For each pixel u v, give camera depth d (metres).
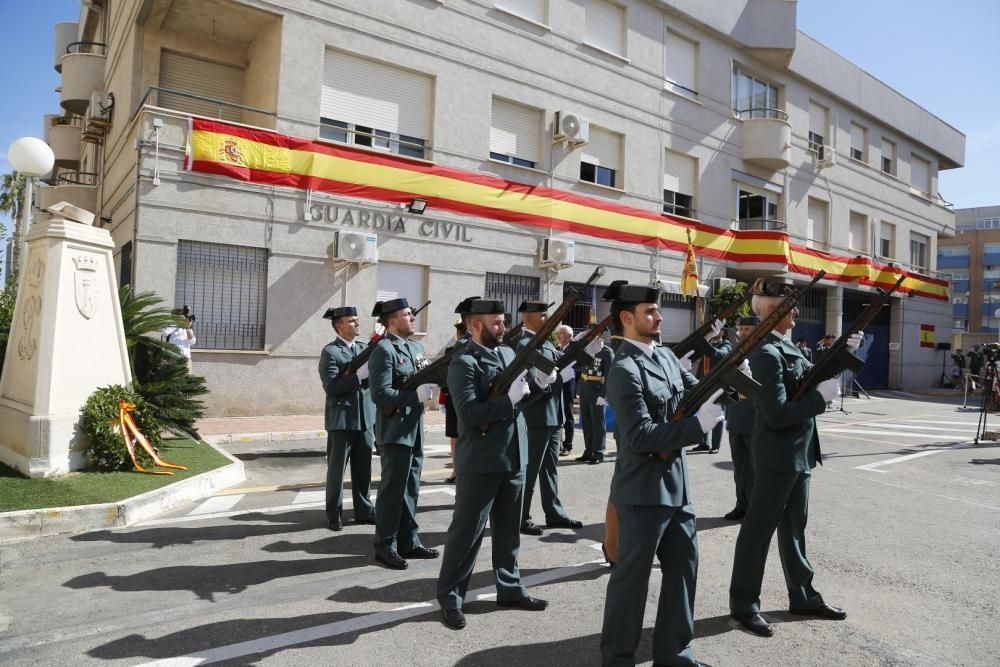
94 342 6.57
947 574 4.63
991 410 15.23
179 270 10.70
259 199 11.30
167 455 7.43
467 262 13.72
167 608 3.84
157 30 12.45
